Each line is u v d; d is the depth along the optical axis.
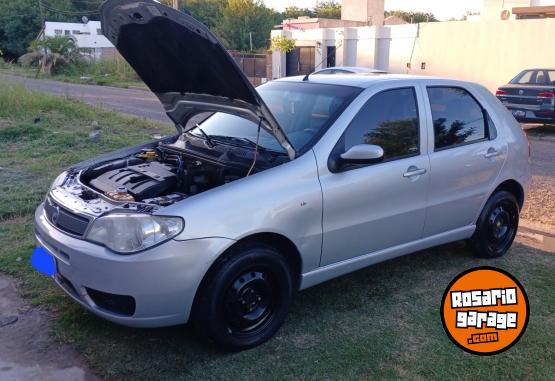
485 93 5.07
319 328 3.82
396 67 24.89
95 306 3.33
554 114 13.09
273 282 3.61
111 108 15.66
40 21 54.34
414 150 4.32
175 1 26.03
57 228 3.53
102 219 3.24
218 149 4.11
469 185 4.73
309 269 3.80
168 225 3.15
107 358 3.39
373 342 3.66
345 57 27.06
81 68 35.50
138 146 4.81
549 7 22.55
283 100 4.42
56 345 3.50
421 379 3.29
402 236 4.32
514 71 20.36
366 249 4.11
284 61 29.81
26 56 36.88
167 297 3.16
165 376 3.23
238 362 3.40
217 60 3.40
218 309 3.34
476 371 3.38
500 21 20.50
